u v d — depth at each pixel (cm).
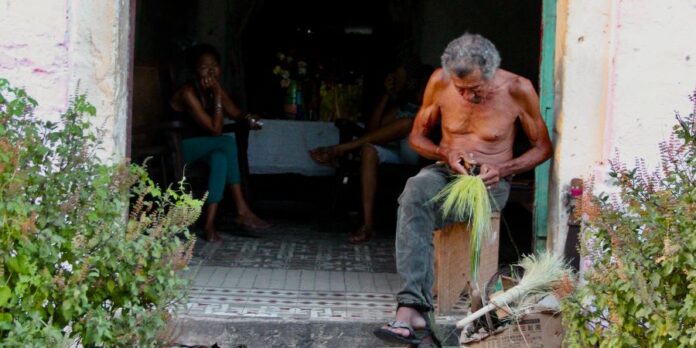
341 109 982
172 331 409
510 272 477
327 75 994
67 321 359
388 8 987
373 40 1004
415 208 454
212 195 703
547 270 436
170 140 679
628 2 471
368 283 591
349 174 796
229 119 855
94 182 367
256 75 998
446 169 475
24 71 480
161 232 385
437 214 462
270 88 997
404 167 741
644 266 350
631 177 385
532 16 968
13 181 336
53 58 479
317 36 1005
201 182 753
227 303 524
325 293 559
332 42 1002
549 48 516
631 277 345
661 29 471
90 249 362
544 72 517
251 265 631
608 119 480
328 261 656
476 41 449
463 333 450
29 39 479
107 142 485
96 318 356
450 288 481
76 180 363
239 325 489
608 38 489
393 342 446
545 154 473
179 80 927
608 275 364
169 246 386
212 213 705
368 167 729
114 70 487
